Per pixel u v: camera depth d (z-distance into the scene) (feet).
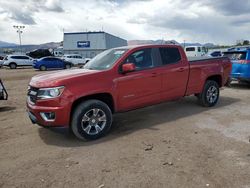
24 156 14.89
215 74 25.03
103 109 17.37
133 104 19.17
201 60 24.00
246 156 14.17
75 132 16.61
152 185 11.48
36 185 11.79
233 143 16.03
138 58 19.51
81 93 16.40
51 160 14.26
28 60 114.32
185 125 19.80
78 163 13.80
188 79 22.70
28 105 17.33
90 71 17.88
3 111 26.43
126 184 11.63
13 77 66.80
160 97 20.83
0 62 114.73
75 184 11.77
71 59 125.39
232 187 11.21
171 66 21.26
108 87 17.53
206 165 13.20
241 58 36.27
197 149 15.21
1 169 13.37
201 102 25.03
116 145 16.15
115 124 20.45
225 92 34.47
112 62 18.58
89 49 220.43
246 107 25.40
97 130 17.25
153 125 19.97
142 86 19.42
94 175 12.51
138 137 17.43
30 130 19.65
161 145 15.94
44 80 16.66
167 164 13.39
